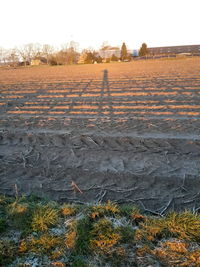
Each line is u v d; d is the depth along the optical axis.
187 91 8.16
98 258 1.76
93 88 10.06
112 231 1.99
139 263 1.71
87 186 2.82
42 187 2.85
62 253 1.82
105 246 1.85
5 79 16.80
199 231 1.94
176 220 2.08
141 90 8.90
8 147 4.11
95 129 4.80
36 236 2.00
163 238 1.92
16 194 2.72
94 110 6.38
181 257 1.72
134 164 3.27
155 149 3.70
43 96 8.80
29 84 12.86
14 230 2.08
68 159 3.53
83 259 1.77
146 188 2.71
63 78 15.28
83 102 7.40
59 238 1.96
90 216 2.20
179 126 4.69
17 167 3.35
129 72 17.19
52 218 2.18
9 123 5.54
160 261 1.71
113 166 3.24
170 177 2.90
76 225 2.06
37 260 1.78
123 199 2.54
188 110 5.86
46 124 5.31
